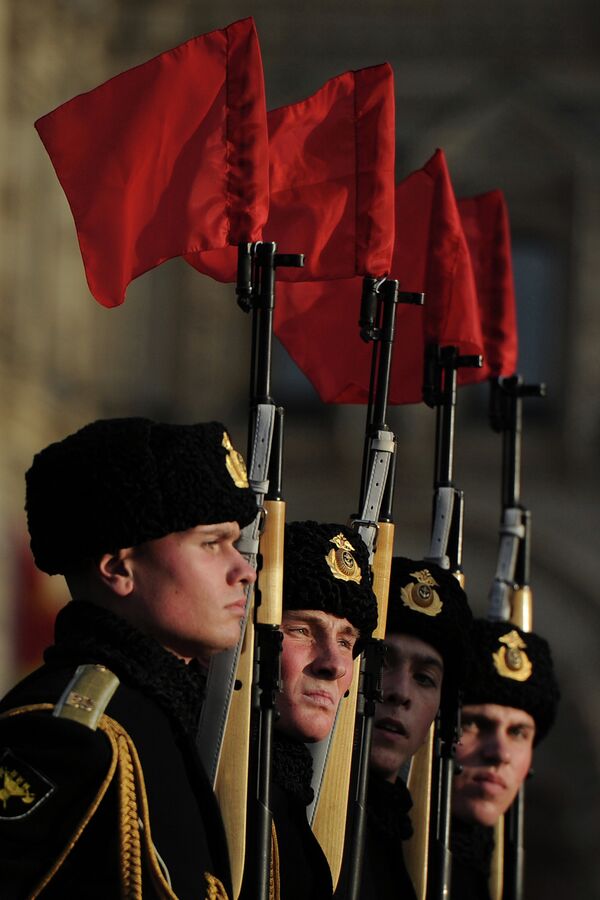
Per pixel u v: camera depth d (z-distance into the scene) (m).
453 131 74.81
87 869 10.12
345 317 15.23
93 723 10.15
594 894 68.62
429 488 71.75
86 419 69.06
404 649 13.80
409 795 13.91
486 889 16.11
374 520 13.06
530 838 69.06
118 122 12.59
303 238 13.32
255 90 12.58
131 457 10.62
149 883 10.17
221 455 10.88
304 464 73.50
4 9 59.66
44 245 64.62
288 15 76.25
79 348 68.50
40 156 64.50
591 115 75.38
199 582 10.76
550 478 72.94
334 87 13.42
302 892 12.22
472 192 74.81
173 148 12.60
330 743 12.67
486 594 70.62
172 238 12.52
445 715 14.28
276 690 11.78
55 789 10.00
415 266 15.59
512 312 16.89
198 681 10.86
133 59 75.00
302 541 12.34
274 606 11.86
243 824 11.50
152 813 10.32
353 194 13.34
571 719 70.50
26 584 56.31
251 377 12.33
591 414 73.12
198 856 10.52
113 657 10.52
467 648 14.11
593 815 69.12
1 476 57.50
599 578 71.75
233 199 12.49
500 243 16.91
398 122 75.12
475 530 71.19
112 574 10.75
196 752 10.66
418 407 72.12
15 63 61.09
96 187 12.56
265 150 12.55
